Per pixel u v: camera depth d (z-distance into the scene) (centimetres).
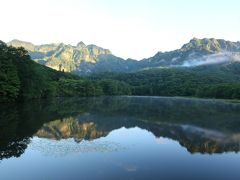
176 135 4334
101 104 11094
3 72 8588
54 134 4125
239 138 4119
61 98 15388
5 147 3247
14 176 2317
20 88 9956
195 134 4428
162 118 6488
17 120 5278
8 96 8975
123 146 3497
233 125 5438
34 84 10962
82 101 13000
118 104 11356
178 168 2620
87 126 5044
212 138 4116
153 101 14612
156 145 3606
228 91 18450
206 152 3275
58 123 5206
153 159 2914
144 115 7094
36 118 5719
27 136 3869
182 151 3297
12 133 4025
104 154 3066
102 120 5938
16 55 10306
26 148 3228
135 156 3014
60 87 18050
